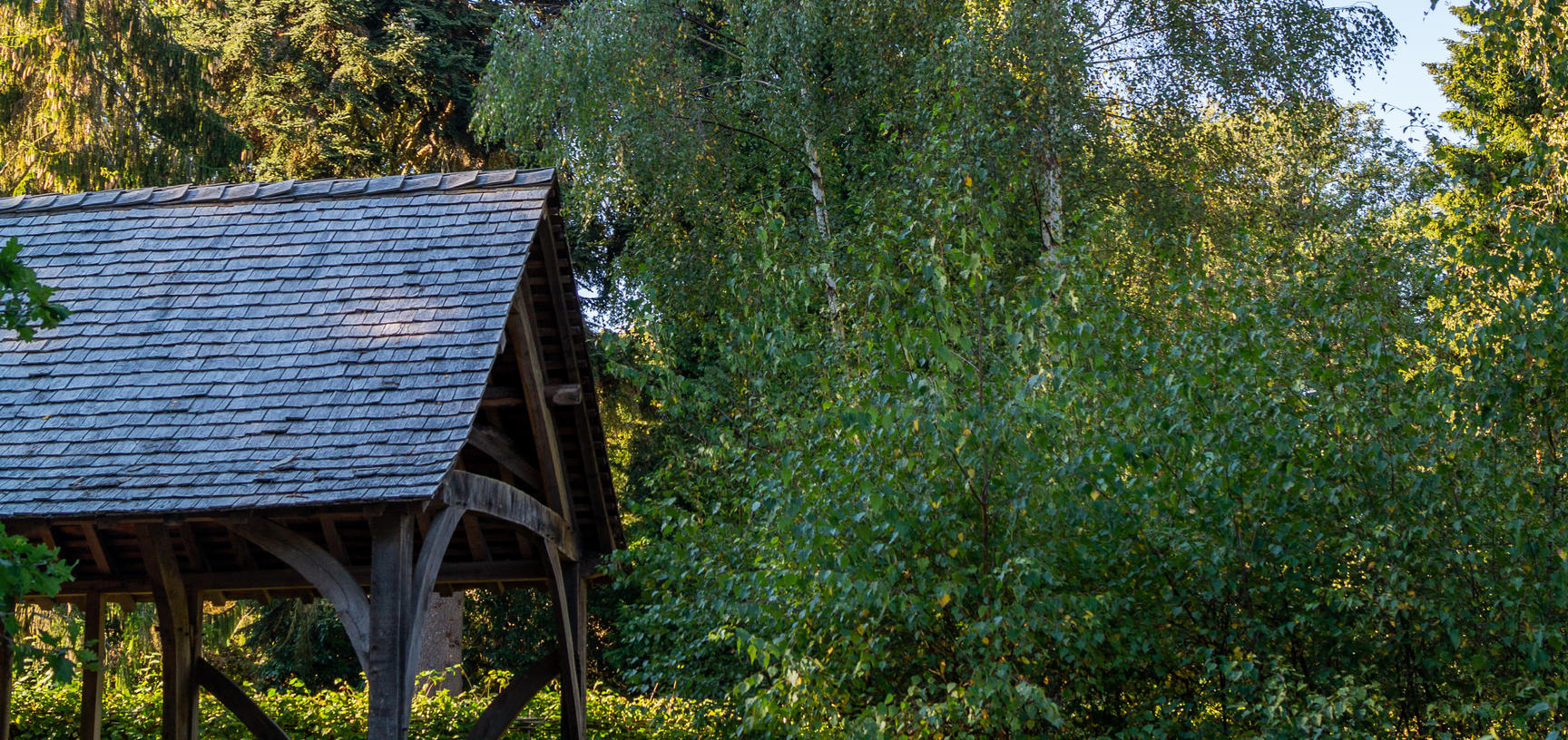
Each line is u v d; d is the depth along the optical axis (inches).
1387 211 519.8
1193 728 266.2
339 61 692.1
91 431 264.1
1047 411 244.1
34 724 442.6
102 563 337.7
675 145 527.8
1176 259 363.6
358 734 460.8
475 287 300.8
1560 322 238.4
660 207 542.0
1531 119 398.9
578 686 351.6
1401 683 268.8
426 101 694.5
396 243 323.6
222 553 348.5
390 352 281.3
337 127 684.7
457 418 258.8
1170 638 275.1
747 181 571.8
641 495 628.1
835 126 522.0
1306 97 520.1
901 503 256.5
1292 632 269.0
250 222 341.1
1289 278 282.4
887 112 513.0
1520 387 247.3
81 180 582.9
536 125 567.5
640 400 660.7
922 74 478.6
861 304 361.4
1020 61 470.3
